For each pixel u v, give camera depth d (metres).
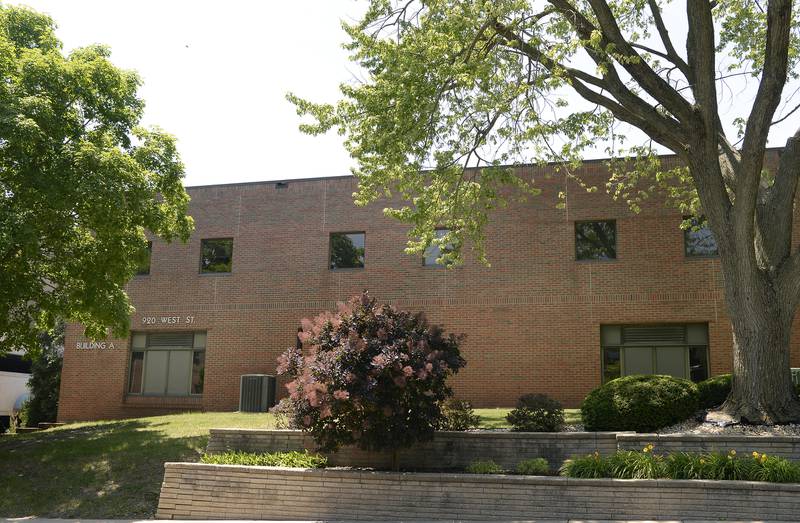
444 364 11.52
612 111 14.43
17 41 16.02
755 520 9.40
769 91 12.23
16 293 15.57
